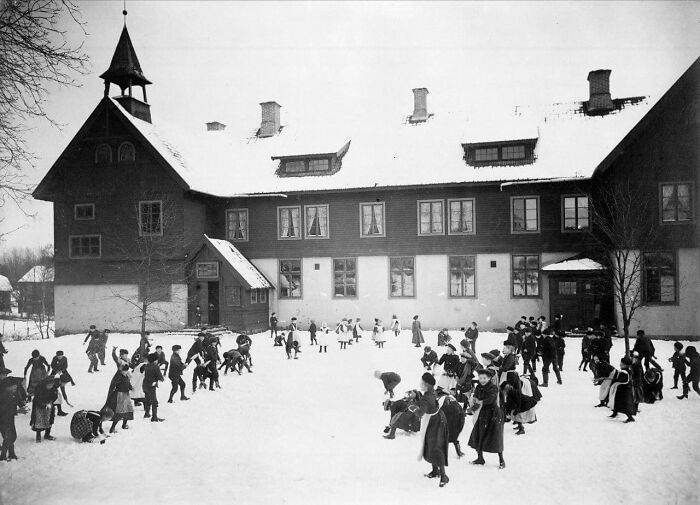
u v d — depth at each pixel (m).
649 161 27.56
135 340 30.17
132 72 34.62
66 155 34.69
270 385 18.41
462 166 33.25
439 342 26.88
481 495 9.29
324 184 34.75
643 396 14.98
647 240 27.58
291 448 11.91
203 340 18.55
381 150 36.12
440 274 33.28
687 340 27.19
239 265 33.38
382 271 34.28
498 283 32.31
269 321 35.41
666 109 27.17
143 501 9.29
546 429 12.80
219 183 36.09
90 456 11.66
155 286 33.28
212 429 13.46
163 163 32.59
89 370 21.55
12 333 36.88
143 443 12.54
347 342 27.11
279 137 40.12
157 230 33.38
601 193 29.61
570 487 9.52
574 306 30.00
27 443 12.61
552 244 31.41
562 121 34.44
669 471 10.02
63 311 34.91
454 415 11.08
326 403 15.78
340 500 9.18
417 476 10.22
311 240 35.38
